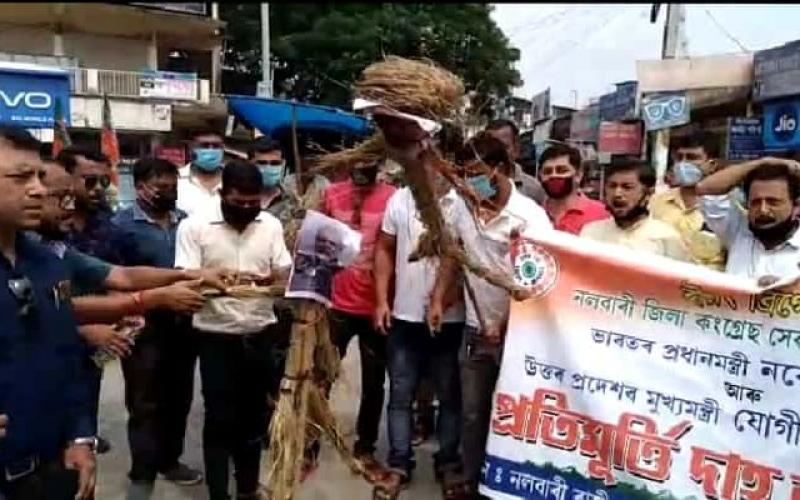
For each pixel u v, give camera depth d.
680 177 5.28
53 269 2.71
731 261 3.84
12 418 2.53
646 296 3.48
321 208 3.69
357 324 5.02
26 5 24.61
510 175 4.15
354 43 19.64
